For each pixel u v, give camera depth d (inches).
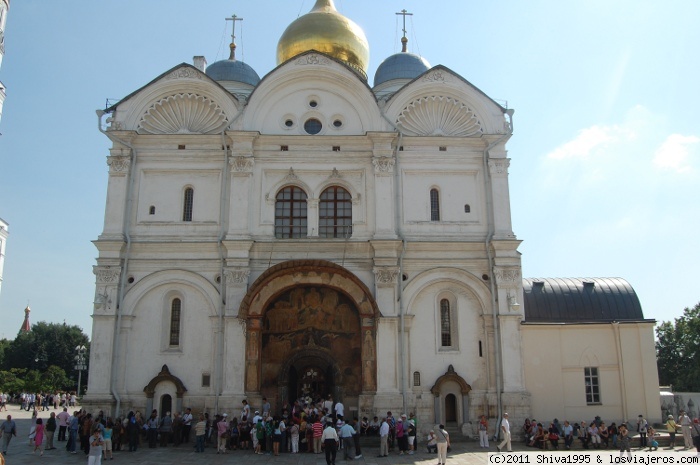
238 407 1245.1
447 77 1481.3
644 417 1339.8
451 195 1422.2
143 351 1306.6
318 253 1354.6
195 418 1274.6
